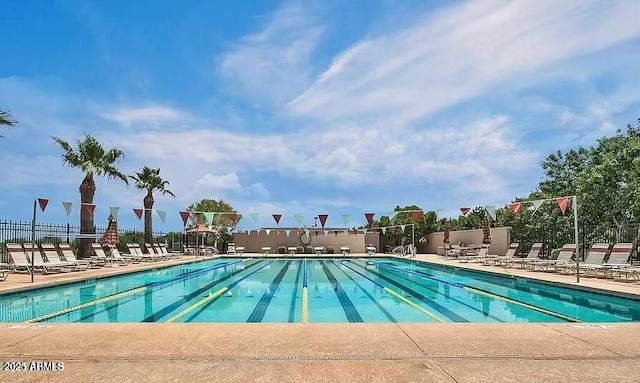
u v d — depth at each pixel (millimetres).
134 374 3766
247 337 5008
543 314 8375
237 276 16188
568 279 11812
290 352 4406
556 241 19234
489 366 3979
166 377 3689
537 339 4930
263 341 4832
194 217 35125
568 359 4191
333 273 17359
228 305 9602
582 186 17281
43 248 15117
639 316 8039
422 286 12906
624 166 16016
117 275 14641
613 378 3664
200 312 8742
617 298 9117
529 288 12109
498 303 9703
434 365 4004
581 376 3715
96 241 20844
